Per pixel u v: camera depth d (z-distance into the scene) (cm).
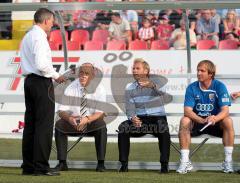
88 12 2980
